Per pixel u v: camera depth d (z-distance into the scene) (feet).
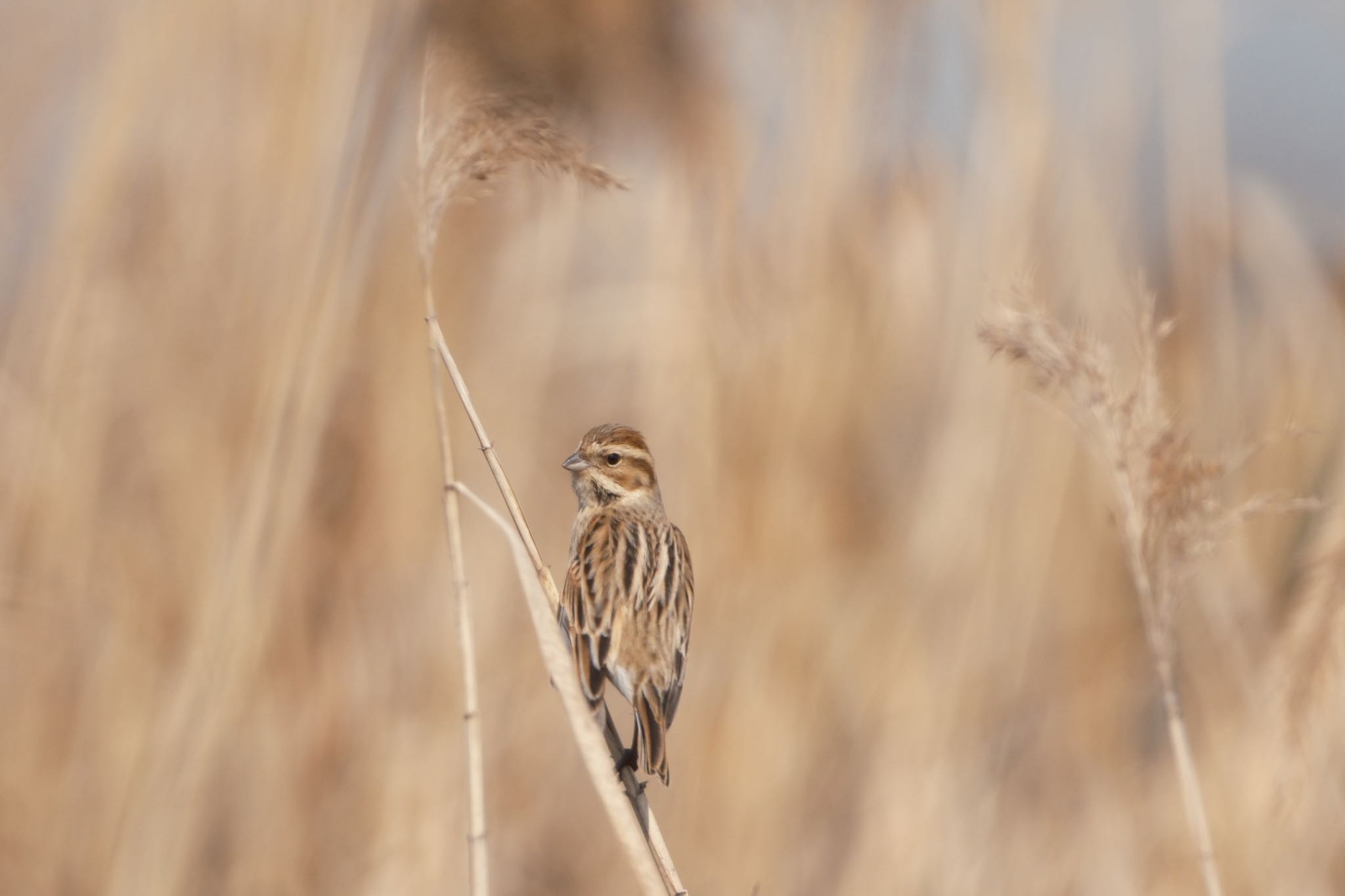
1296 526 37.91
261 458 36.52
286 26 39.06
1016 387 41.11
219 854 39.06
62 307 38.91
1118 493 22.49
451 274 43.19
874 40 41.60
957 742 40.93
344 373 42.14
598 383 47.16
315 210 38.63
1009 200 40.45
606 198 42.11
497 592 43.39
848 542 42.06
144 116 40.06
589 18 34.68
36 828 38.34
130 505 39.99
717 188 41.29
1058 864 40.45
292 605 41.24
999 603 41.47
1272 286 40.57
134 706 38.63
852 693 41.16
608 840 44.11
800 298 41.70
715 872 39.42
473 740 20.01
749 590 41.19
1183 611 39.86
